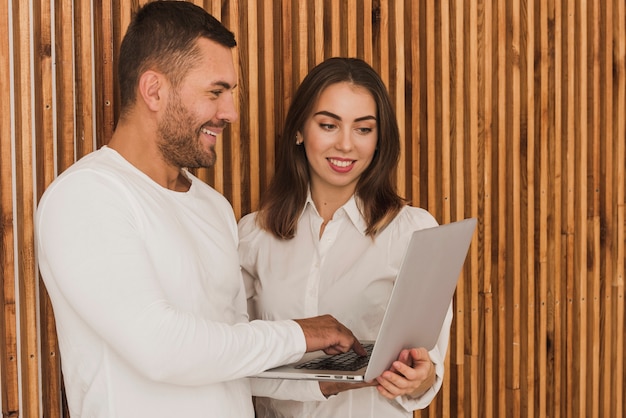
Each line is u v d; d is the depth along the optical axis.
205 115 1.50
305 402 1.93
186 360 1.33
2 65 1.79
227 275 1.64
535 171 2.79
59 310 1.45
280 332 1.49
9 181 1.82
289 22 2.27
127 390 1.43
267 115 2.23
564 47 2.84
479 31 2.63
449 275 1.67
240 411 1.60
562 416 2.92
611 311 3.01
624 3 2.95
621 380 3.00
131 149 1.52
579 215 2.89
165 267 1.45
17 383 1.86
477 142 2.63
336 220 1.97
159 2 1.54
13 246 1.84
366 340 1.94
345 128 1.89
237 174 2.18
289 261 1.98
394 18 2.44
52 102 1.87
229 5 2.16
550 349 2.86
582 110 2.87
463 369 2.64
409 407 1.90
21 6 1.81
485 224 2.64
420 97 2.53
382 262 1.93
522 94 2.73
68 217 1.35
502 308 2.70
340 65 1.91
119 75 1.54
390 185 1.99
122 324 1.30
